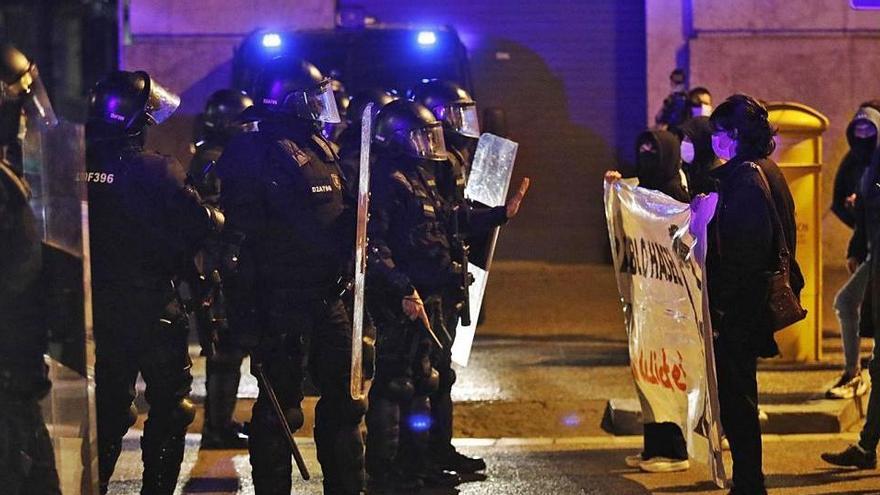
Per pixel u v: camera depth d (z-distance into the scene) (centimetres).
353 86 1811
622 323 1848
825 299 2023
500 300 2072
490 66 2581
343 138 1053
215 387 1138
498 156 1098
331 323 847
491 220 1014
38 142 636
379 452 978
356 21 1886
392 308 945
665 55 2486
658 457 1077
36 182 638
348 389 855
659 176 1038
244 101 1137
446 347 1021
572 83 2573
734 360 901
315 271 839
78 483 655
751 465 908
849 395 1278
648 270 991
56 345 646
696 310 895
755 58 2452
